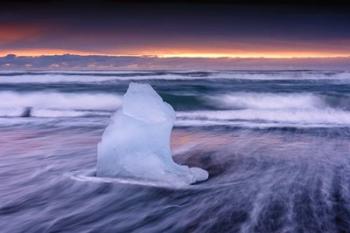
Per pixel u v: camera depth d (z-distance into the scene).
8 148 8.11
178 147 7.94
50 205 4.87
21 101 15.85
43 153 7.66
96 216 4.51
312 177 5.76
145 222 4.33
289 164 6.54
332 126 10.44
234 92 16.88
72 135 9.55
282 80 20.62
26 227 4.23
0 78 21.02
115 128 5.58
